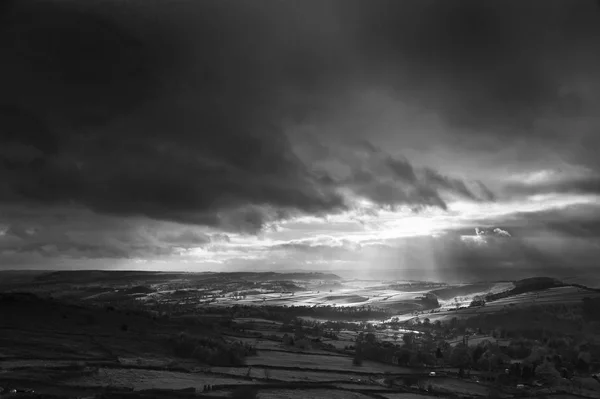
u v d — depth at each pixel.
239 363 183.00
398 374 189.88
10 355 151.00
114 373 144.25
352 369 192.38
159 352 185.00
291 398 137.38
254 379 155.62
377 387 161.88
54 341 174.50
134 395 121.25
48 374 133.25
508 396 170.12
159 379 143.12
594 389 193.38
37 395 112.62
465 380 191.50
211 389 136.38
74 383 129.00
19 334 176.50
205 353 185.25
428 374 195.12
